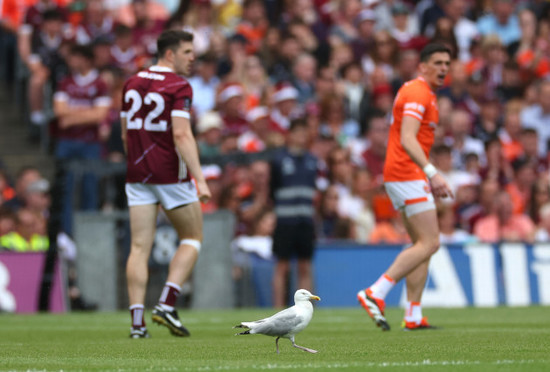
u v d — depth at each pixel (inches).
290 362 681.0
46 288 1764.3
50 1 2485.2
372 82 2524.6
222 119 2285.9
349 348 808.3
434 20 2881.4
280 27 2748.5
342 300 1902.1
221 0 2824.8
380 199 2070.6
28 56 2295.8
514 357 713.6
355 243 1930.4
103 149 2158.0
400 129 1064.8
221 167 1987.0
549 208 2178.9
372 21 2743.6
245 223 1969.7
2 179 2031.3
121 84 2209.6
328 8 2815.0
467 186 2150.6
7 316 1551.4
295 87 2450.8
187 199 1014.4
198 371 613.0
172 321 1003.3
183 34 1018.1
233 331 1107.3
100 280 1791.3
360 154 2284.7
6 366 671.1
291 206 1806.1
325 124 2401.6
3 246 1860.2
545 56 2805.1
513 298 1977.1
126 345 882.8
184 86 1002.1
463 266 1959.9
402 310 1679.4
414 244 1072.2
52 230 1790.1
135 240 1013.2
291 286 1839.3
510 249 1993.1
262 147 2230.6
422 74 1079.6
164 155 1002.1
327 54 2600.9
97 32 2496.3
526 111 2568.9
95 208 1868.8
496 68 2723.9
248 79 2500.0
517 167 2300.7
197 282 1797.5
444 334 997.2
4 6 2541.8
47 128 2171.5
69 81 1964.8
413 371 601.3
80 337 1024.9
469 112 2513.5
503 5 2908.5
